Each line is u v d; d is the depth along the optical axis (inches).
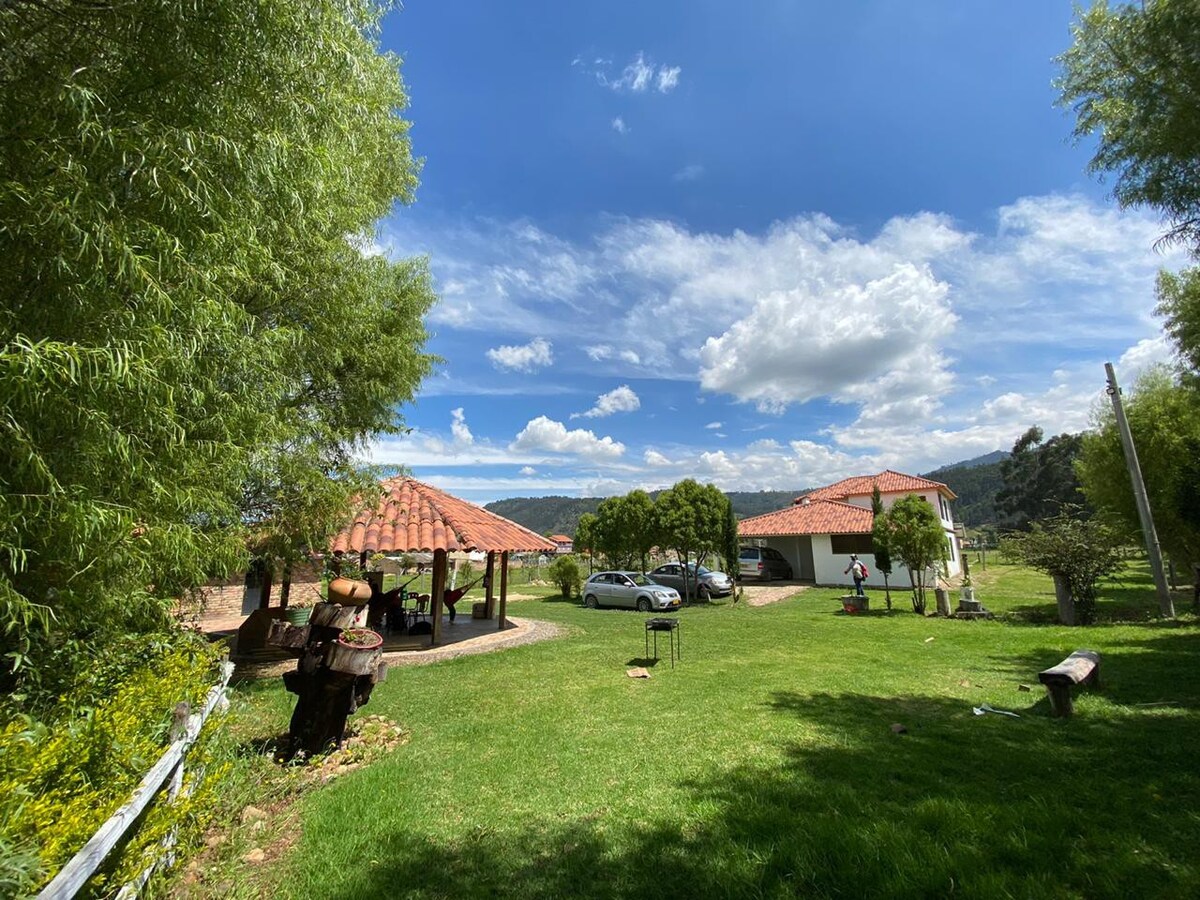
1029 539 519.5
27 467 104.1
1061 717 225.3
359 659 209.0
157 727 120.6
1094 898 107.7
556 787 173.2
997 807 144.4
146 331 114.0
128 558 129.9
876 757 188.4
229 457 181.0
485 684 325.1
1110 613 526.3
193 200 118.9
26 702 122.6
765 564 1071.0
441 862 130.1
